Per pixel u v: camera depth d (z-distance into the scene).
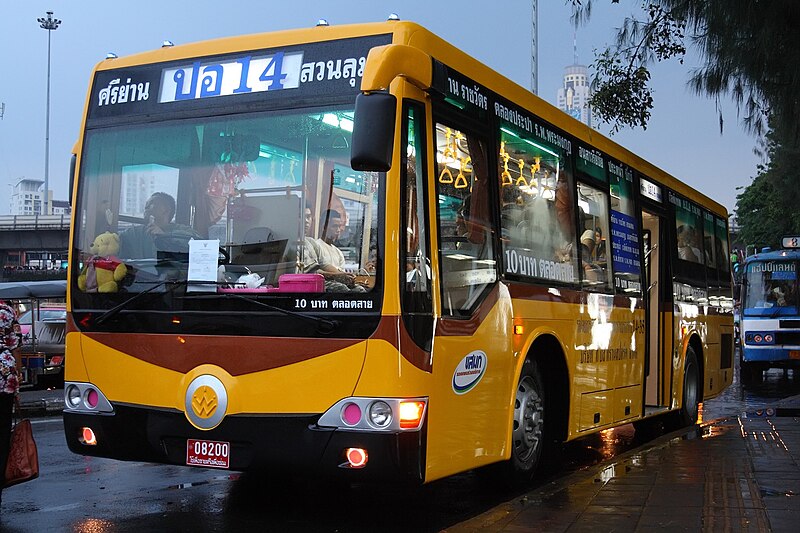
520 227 7.30
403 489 7.74
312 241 5.84
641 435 12.08
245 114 6.20
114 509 6.87
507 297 6.94
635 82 13.44
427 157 5.96
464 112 6.52
